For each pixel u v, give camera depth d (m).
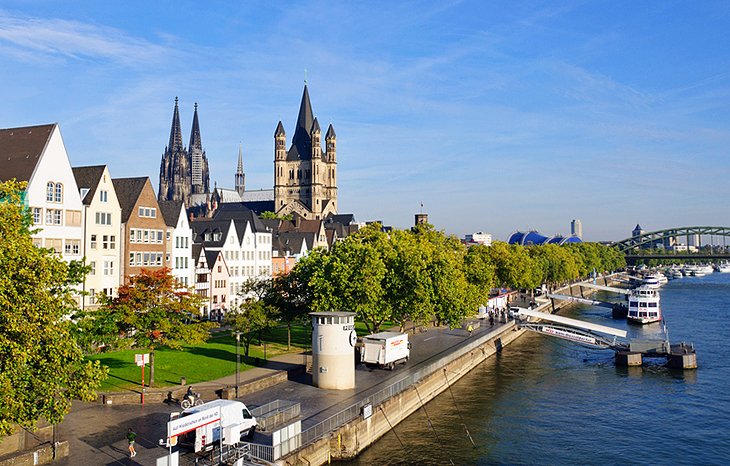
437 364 66.38
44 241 71.69
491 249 133.75
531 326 102.81
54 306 30.84
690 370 80.75
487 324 105.56
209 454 36.97
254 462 36.34
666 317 137.88
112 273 82.75
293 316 74.69
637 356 83.56
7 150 73.19
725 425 57.88
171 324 52.75
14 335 28.17
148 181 90.81
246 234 120.31
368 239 91.50
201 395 50.53
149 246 90.25
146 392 48.75
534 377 76.38
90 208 78.69
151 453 37.06
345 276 69.12
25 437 35.84
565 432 55.22
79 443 38.66
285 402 47.38
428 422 56.47
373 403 50.06
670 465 48.06
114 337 50.94
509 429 55.47
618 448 51.47
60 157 73.75
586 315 147.62
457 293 77.81
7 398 27.45
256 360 63.50
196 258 104.12
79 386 31.36
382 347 64.19
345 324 55.69
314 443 41.09
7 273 28.38
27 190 69.12
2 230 30.09
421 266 74.12
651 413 61.47
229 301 112.44
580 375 77.75
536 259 160.25
